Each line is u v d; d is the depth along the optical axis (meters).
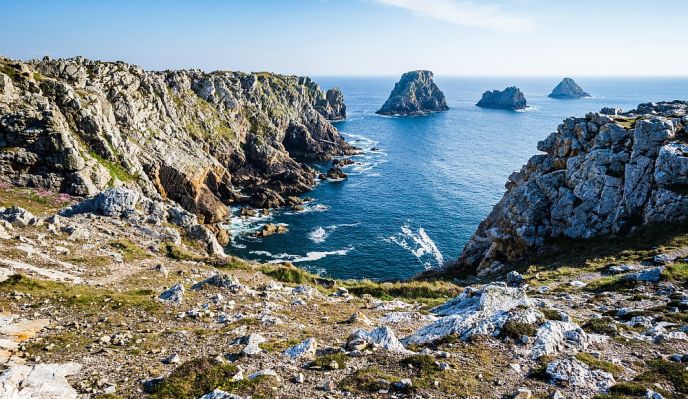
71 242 42.38
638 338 18.33
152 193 83.38
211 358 16.08
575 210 49.56
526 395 12.70
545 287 32.28
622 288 29.12
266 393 13.13
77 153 69.88
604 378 13.98
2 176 64.06
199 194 97.44
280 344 18.12
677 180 43.66
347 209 104.06
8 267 30.44
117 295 28.23
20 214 43.41
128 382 14.98
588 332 19.25
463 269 59.72
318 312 26.48
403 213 100.75
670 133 47.12
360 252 79.81
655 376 14.33
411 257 77.75
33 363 16.53
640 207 45.69
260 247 81.81
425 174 136.38
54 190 66.94
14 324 21.11
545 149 60.66
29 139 67.12
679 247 36.72
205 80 136.62
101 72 96.31
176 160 97.94
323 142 172.88
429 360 15.05
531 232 51.22
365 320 23.50
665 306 23.45
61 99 77.75
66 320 22.95
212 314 24.70
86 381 14.90
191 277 38.75
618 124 51.78
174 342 19.34
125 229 51.81
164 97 110.44
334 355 16.00
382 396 12.94
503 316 18.39
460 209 102.94
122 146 85.69
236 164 127.94
